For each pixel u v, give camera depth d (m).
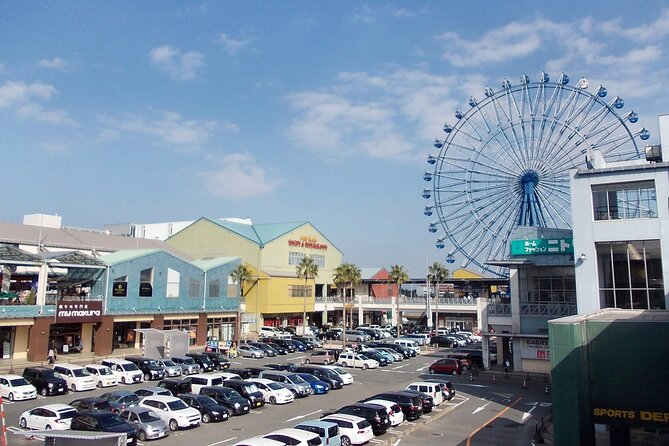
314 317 108.88
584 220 38.38
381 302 107.50
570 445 23.38
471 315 110.75
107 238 81.38
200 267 74.50
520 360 56.00
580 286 37.97
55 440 21.55
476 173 70.06
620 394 23.44
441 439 30.55
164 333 55.97
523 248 54.81
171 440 28.95
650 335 23.28
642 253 37.06
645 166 36.88
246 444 23.14
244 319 87.25
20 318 52.84
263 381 40.28
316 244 108.19
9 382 37.88
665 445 25.38
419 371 57.97
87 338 61.94
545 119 66.00
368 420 30.72
